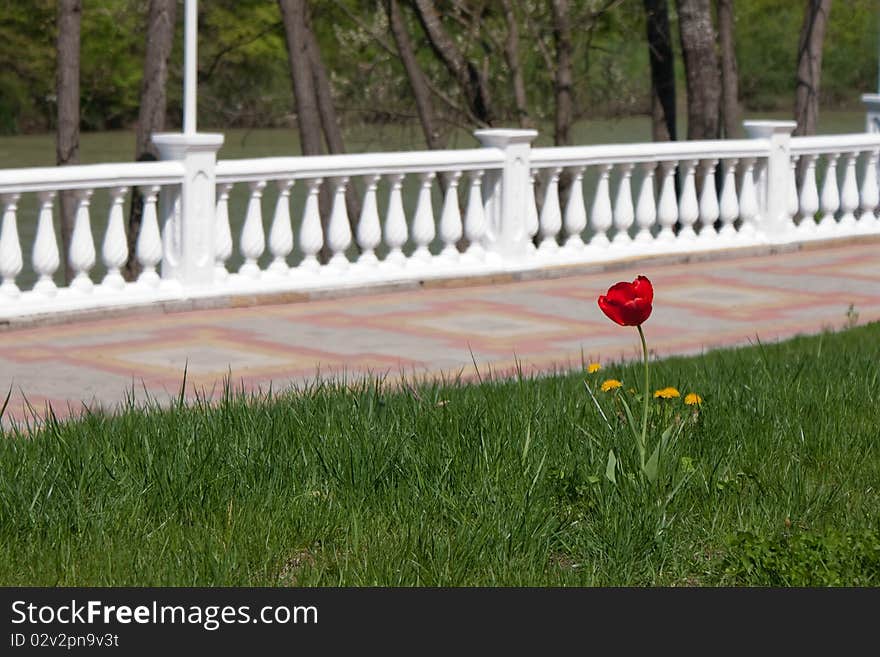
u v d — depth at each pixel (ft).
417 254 58.03
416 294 56.13
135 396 39.04
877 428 33.32
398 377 41.60
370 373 37.68
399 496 27.68
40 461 28.84
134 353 44.68
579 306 54.08
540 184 99.91
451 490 27.91
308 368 42.93
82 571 24.29
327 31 132.98
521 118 107.14
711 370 39.96
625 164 63.10
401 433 30.96
